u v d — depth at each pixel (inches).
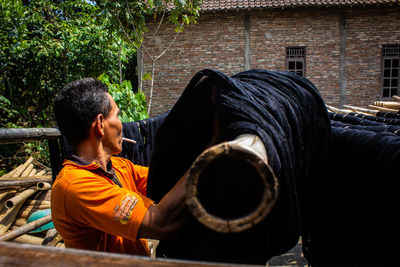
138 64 342.0
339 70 334.0
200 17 333.7
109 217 34.1
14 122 247.0
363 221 33.3
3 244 14.8
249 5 321.7
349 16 326.3
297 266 89.6
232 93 26.7
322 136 34.9
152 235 32.4
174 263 15.2
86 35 254.4
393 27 323.9
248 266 15.5
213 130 32.1
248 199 19.1
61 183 38.5
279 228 27.4
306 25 330.6
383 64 335.9
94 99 39.9
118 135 43.9
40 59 234.8
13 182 116.7
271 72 34.6
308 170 36.8
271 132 24.7
